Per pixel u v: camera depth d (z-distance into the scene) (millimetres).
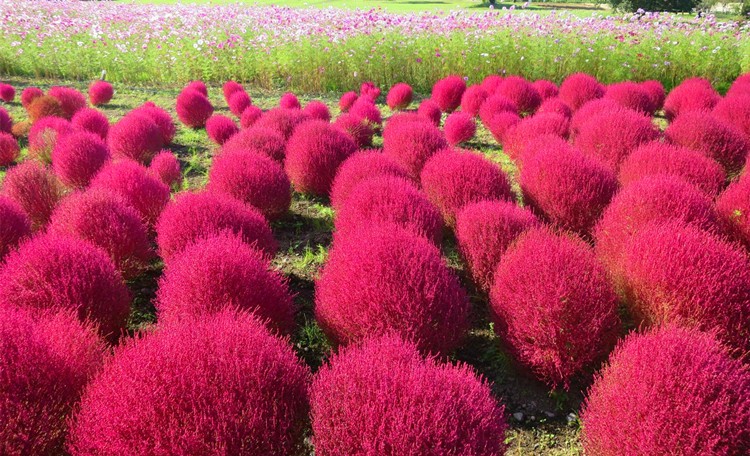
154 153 7312
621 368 2504
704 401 2213
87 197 4016
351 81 12828
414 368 2227
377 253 2996
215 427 2000
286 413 2154
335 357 2453
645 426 2215
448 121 8234
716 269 3031
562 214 4742
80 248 3252
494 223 3812
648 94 9781
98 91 10555
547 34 12586
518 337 3014
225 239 3447
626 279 3432
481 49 12633
